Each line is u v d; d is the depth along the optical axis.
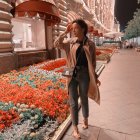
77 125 4.38
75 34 3.94
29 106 4.65
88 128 4.59
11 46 9.27
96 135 4.29
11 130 3.79
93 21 39.53
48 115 4.62
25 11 8.95
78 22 3.89
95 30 28.27
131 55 28.70
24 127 3.82
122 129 4.55
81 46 4.00
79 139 4.11
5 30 9.02
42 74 8.20
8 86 6.28
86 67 4.07
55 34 14.80
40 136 3.81
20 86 6.48
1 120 3.99
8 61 8.88
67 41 4.18
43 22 14.27
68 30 3.98
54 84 6.55
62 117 4.73
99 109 5.75
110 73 12.13
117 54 31.08
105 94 7.33
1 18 8.72
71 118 4.50
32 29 14.40
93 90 4.25
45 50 14.39
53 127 4.27
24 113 4.31
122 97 6.93
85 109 4.42
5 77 7.54
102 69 13.48
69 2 18.92
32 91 5.69
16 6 9.19
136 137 4.21
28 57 11.50
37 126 4.16
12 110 4.30
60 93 5.63
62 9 16.72
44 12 9.19
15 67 9.60
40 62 12.70
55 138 3.93
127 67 14.91
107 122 4.90
